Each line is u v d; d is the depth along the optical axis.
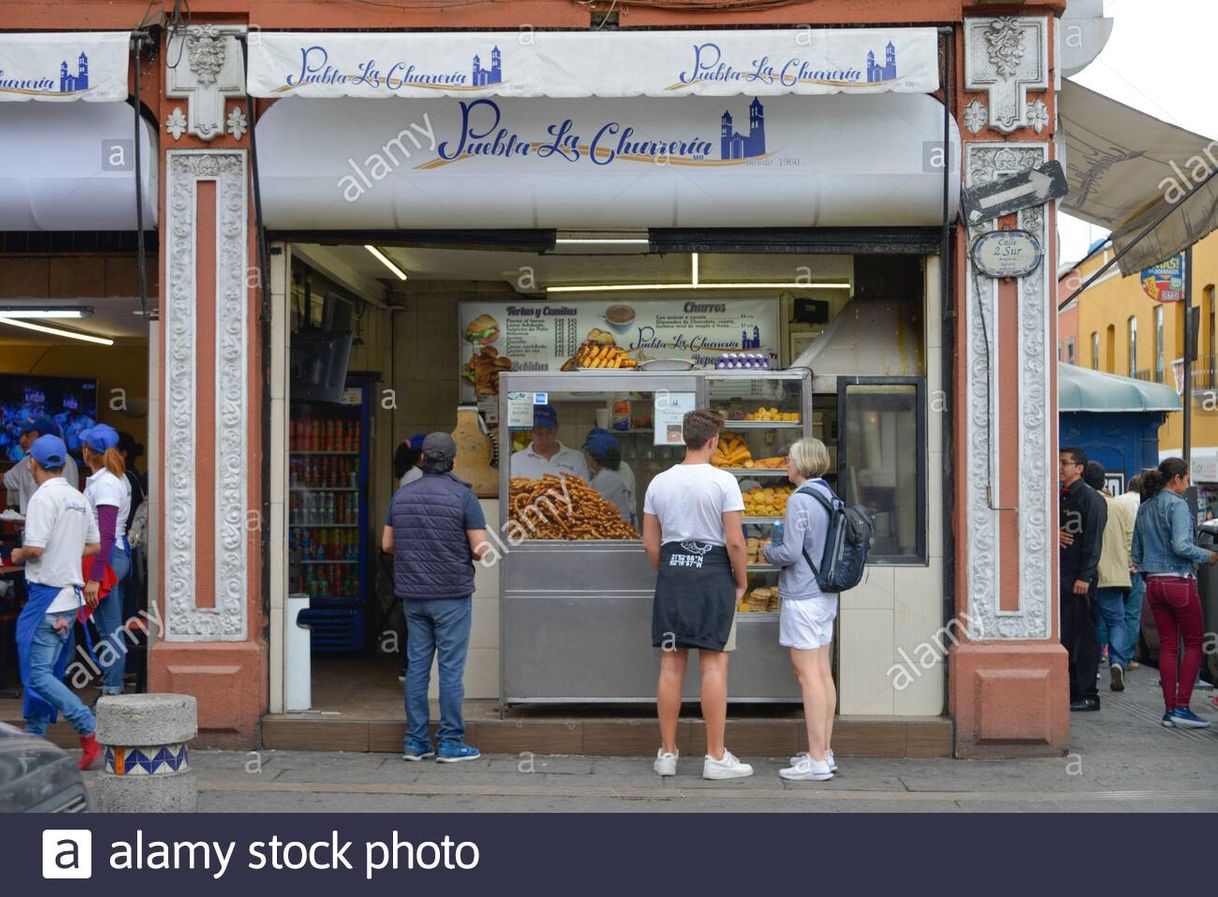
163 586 8.82
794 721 8.73
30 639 8.09
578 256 11.08
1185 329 20.11
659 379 9.04
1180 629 9.98
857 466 9.10
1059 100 9.30
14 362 13.59
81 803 4.93
